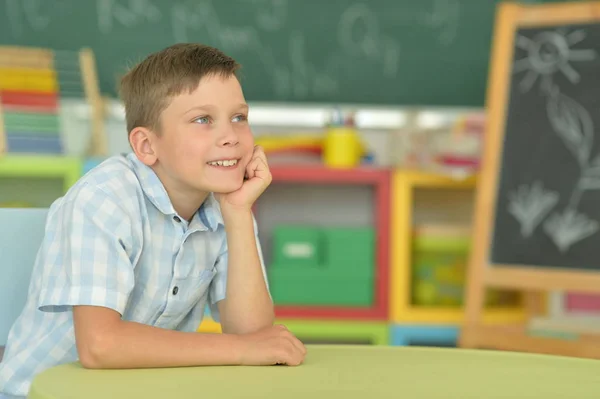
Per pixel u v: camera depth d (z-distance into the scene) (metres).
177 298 1.23
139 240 1.16
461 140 2.95
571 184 2.73
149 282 1.20
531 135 2.80
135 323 1.02
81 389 0.77
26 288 1.21
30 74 3.02
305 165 3.02
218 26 3.32
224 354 0.96
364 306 3.02
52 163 2.88
